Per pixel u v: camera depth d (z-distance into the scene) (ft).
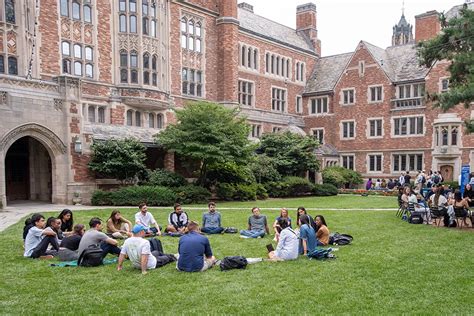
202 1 103.50
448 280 22.16
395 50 129.39
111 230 34.14
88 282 21.83
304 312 17.47
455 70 55.36
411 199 47.47
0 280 22.20
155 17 86.84
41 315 17.26
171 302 18.71
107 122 81.25
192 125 70.95
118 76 83.10
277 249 27.35
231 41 107.14
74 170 63.31
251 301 18.81
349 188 118.62
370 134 122.21
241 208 61.46
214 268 24.76
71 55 76.95
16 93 56.34
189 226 25.08
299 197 90.74
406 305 18.33
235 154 73.56
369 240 34.12
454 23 54.19
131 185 69.92
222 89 107.86
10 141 55.77
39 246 27.37
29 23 70.64
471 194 48.47
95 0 79.77
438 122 102.89
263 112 122.42
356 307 18.06
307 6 148.05
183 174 86.79
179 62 96.73
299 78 137.80
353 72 125.29
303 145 98.12
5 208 55.01
